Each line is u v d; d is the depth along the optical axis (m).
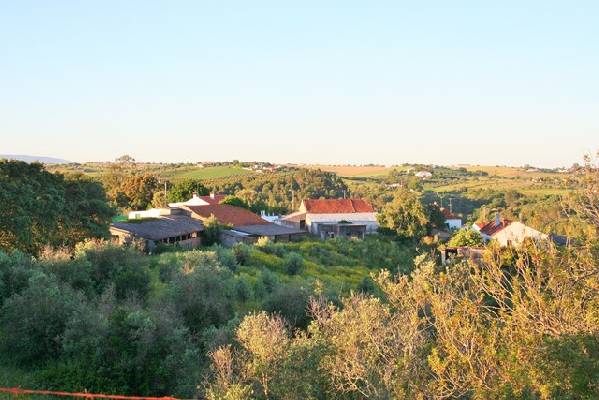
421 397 11.82
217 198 103.94
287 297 30.70
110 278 32.62
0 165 48.38
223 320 27.80
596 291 12.52
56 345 23.05
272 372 15.99
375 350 14.86
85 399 19.31
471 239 67.75
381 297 27.83
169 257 44.53
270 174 190.25
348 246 72.69
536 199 121.31
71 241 50.28
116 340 21.55
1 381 20.22
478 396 10.66
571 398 9.87
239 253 51.88
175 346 21.94
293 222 90.88
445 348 13.00
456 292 14.61
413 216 85.38
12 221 43.47
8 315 23.62
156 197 108.75
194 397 18.72
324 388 15.44
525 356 10.80
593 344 10.61
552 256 12.77
